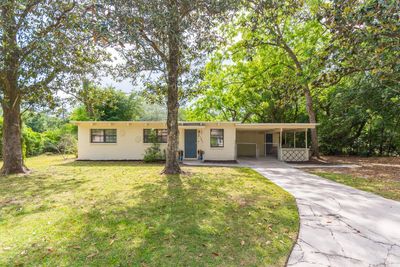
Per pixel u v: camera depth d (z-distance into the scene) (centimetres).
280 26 1478
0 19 677
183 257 290
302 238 344
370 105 1433
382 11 509
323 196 569
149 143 1433
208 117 2414
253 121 2372
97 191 616
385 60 644
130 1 580
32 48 769
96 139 1451
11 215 436
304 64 1241
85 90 1099
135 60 761
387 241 334
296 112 2122
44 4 755
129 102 2366
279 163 1316
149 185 682
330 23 645
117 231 364
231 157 1427
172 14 607
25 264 272
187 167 1109
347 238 344
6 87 845
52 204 502
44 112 1052
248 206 488
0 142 1535
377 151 1914
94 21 603
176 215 434
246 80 1831
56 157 1709
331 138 1916
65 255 293
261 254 299
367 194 590
